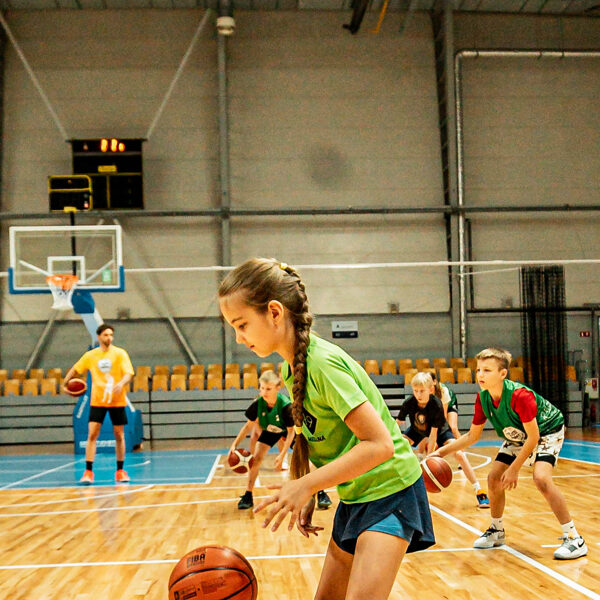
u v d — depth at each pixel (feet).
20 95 47.03
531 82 49.32
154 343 46.98
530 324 45.62
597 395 47.65
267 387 18.30
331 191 47.78
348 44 48.47
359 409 5.35
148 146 47.06
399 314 48.03
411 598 10.66
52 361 46.68
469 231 48.24
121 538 15.75
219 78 46.44
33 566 13.28
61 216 46.03
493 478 13.62
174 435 43.32
